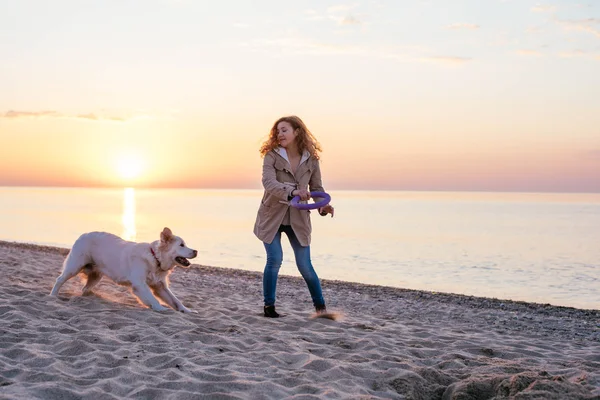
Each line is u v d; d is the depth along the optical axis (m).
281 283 11.38
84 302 6.40
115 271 6.60
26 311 5.66
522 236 35.16
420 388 3.67
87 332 4.91
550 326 7.43
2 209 63.72
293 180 6.05
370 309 8.52
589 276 16.61
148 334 4.93
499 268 18.42
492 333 6.43
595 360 4.86
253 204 108.62
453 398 3.42
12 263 10.39
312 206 5.62
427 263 19.48
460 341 5.42
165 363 4.03
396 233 36.50
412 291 10.85
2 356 4.05
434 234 36.06
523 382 3.32
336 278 15.20
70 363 3.97
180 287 9.30
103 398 3.28
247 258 19.36
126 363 4.00
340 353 4.55
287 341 4.90
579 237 34.50
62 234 27.91
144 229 32.84
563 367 4.42
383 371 3.96
